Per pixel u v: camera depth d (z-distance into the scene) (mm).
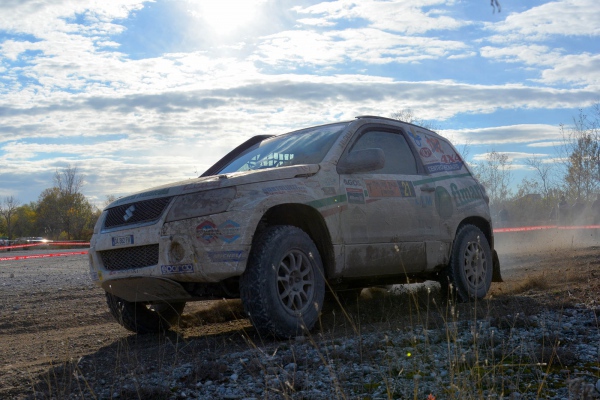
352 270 5477
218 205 4688
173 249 4734
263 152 6184
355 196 5527
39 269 16719
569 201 31766
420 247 6148
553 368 3574
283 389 3141
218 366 3803
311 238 5379
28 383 3900
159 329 5898
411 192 6156
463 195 6930
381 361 3814
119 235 5043
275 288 4684
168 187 5023
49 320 7121
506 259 13711
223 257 4602
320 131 6043
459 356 3602
